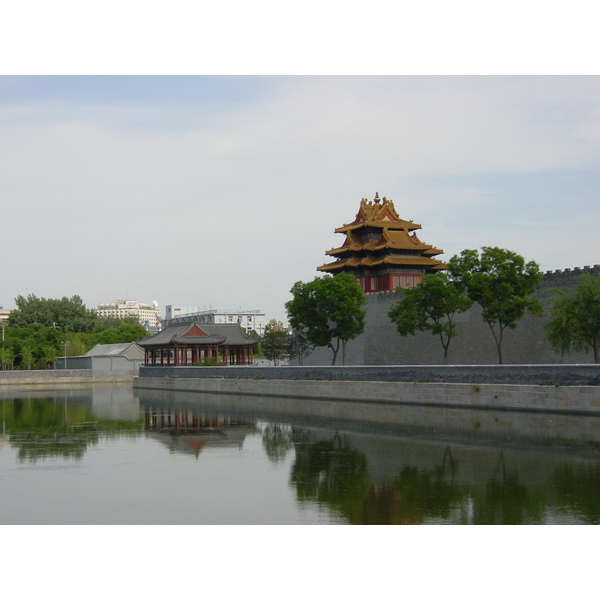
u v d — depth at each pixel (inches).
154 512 962.1
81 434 1849.2
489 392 2086.6
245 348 4527.6
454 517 906.1
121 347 5718.5
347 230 4421.8
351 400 2628.0
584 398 1827.0
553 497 1002.7
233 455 1444.4
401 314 2918.3
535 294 2861.7
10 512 969.5
